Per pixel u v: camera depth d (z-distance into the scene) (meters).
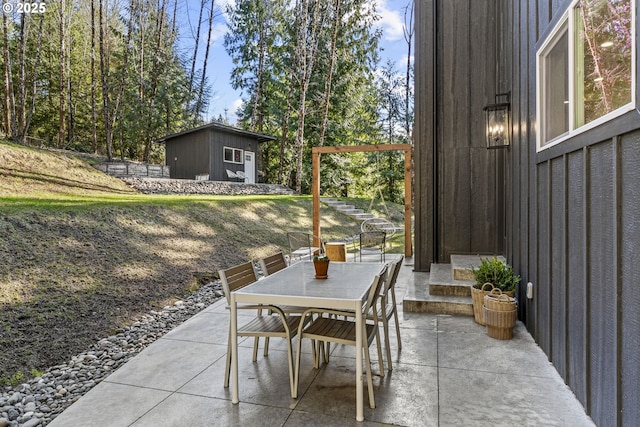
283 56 17.45
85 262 4.64
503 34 4.61
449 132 5.50
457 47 5.46
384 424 1.99
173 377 2.60
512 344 3.03
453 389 2.34
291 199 11.77
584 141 2.06
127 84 16.12
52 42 15.96
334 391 2.35
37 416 2.28
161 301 4.45
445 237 5.54
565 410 2.10
